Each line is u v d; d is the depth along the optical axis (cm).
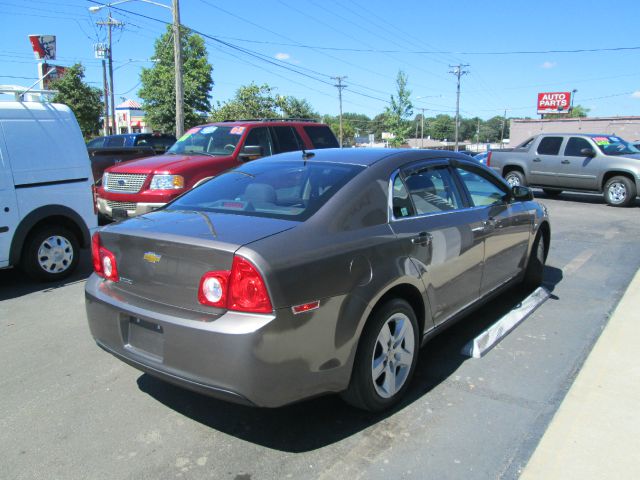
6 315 512
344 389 290
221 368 255
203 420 320
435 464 273
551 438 290
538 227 531
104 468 275
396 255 317
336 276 278
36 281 628
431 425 309
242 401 257
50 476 269
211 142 898
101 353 421
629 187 1240
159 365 279
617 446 282
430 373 377
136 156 1230
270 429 309
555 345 423
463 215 399
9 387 364
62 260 634
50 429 311
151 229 298
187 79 4350
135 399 346
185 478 266
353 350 287
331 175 342
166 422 318
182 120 2020
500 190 476
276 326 253
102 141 1681
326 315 272
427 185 381
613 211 1198
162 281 284
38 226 616
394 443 292
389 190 342
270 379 255
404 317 326
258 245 262
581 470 264
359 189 324
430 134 13550
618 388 344
